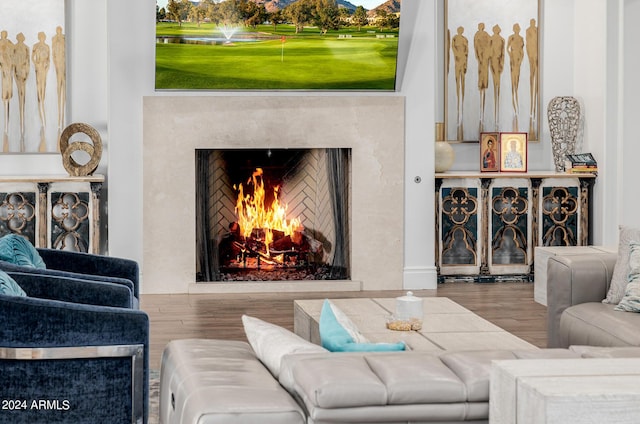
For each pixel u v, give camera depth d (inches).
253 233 319.6
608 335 179.0
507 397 101.7
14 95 306.3
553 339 208.4
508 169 329.1
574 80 343.9
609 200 323.6
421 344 166.4
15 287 156.6
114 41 298.0
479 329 181.3
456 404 104.7
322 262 320.5
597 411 94.1
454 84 339.3
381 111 311.0
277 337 124.0
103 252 311.6
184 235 305.6
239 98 304.7
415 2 309.6
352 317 193.0
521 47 342.0
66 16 307.0
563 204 327.0
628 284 192.2
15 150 306.7
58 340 148.0
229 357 128.8
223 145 305.1
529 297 298.8
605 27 321.4
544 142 346.6
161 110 301.1
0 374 146.6
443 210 323.0
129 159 301.4
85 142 298.4
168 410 127.6
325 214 319.0
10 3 304.8
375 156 311.7
